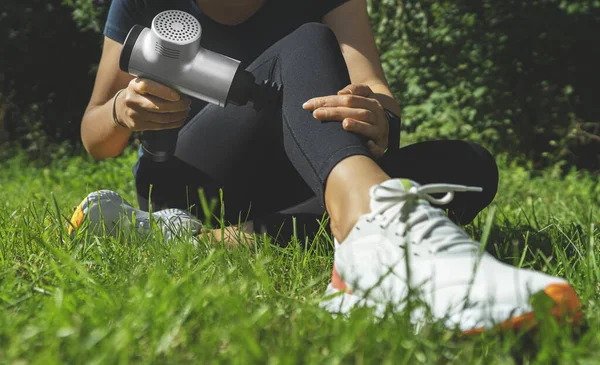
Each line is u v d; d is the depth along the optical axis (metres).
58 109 10.09
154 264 1.49
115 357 0.94
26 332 1.01
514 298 1.05
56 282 1.33
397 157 1.76
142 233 1.81
